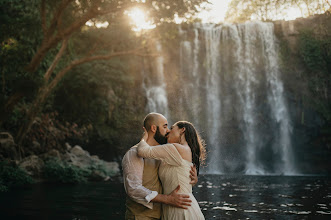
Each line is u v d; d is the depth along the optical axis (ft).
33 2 51.29
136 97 78.28
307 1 75.92
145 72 81.82
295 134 80.79
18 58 37.14
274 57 84.02
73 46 70.85
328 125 78.48
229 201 23.34
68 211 18.94
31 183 36.01
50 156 44.70
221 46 87.76
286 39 82.99
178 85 82.48
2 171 34.35
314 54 79.56
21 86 32.94
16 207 20.17
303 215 17.84
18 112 48.93
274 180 45.85
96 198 24.62
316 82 80.12
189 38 86.07
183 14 36.81
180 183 9.22
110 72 71.56
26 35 39.50
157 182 9.58
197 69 85.40
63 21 43.29
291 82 82.58
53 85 48.01
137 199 8.86
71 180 38.37
